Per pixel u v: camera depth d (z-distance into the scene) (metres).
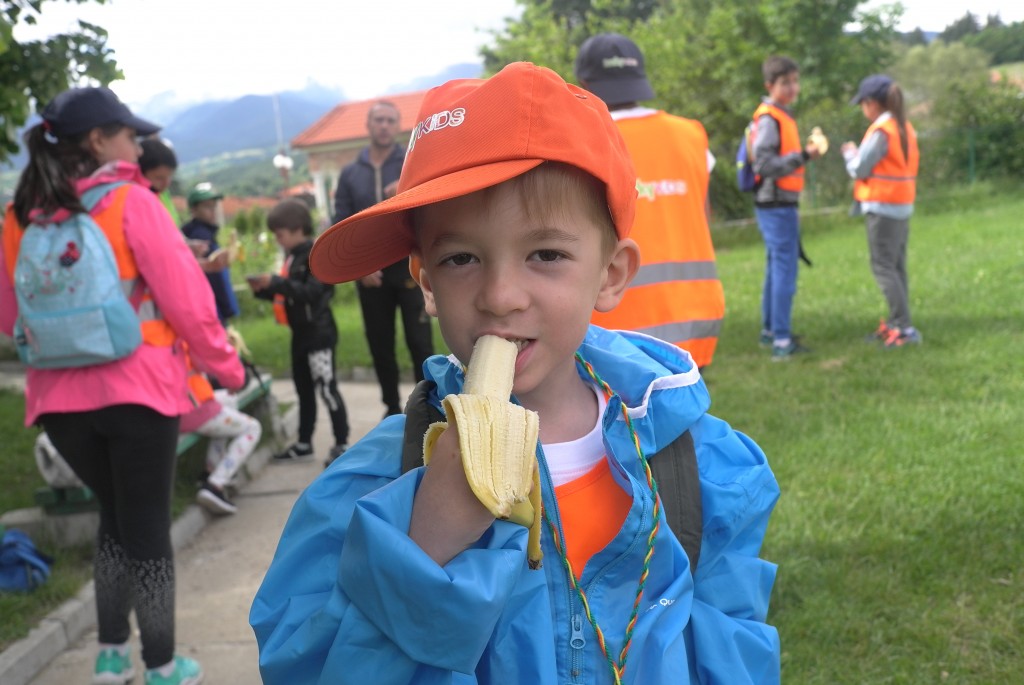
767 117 7.41
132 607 3.55
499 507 1.03
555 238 1.26
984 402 5.73
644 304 3.74
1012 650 3.18
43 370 3.20
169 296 3.16
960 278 10.05
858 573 3.68
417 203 1.18
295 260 6.26
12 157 6.07
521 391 1.29
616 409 1.45
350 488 1.35
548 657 1.26
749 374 7.04
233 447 5.43
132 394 3.13
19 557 4.24
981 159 21.08
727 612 1.53
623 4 24.03
